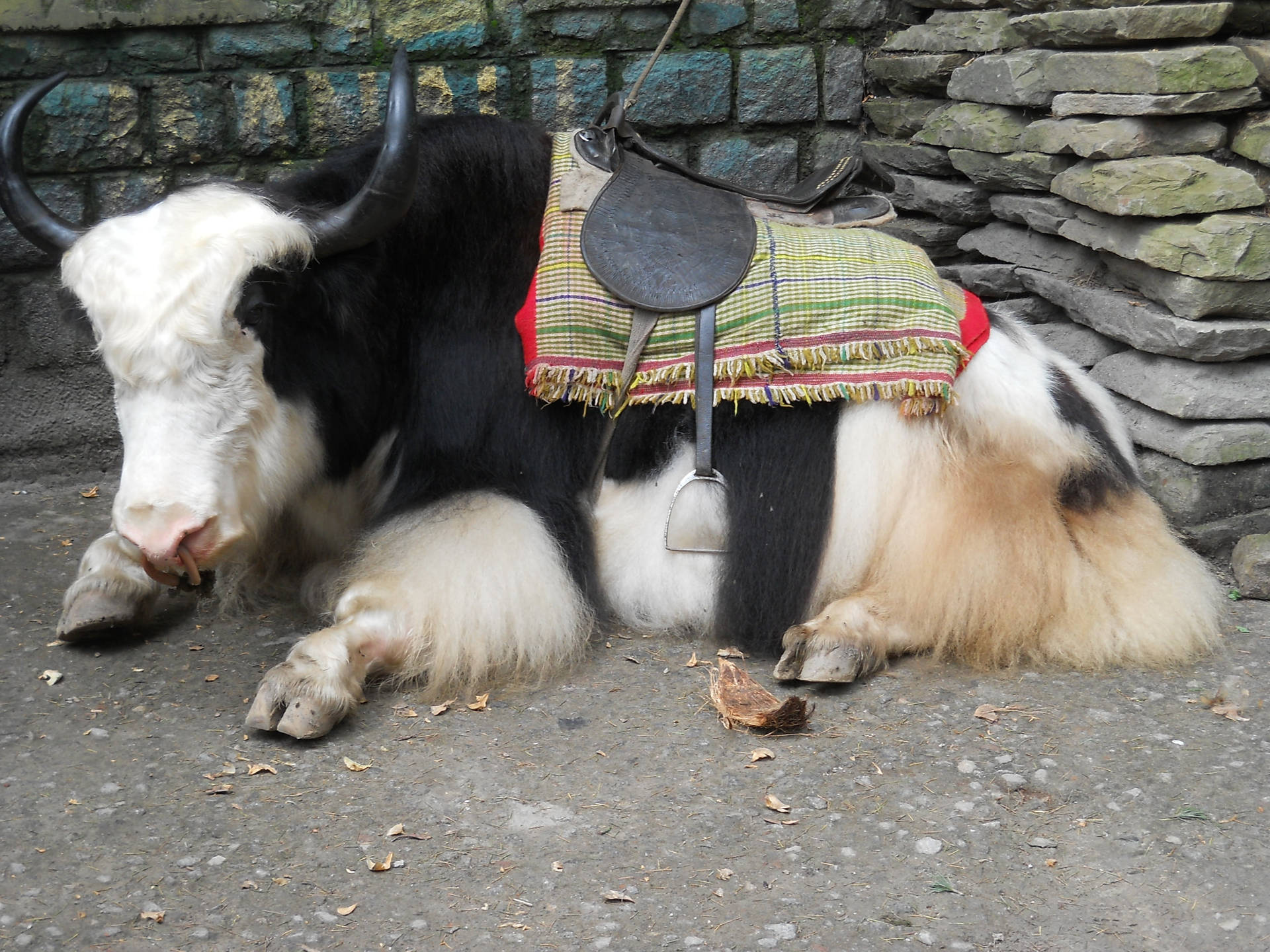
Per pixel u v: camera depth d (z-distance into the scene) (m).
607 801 2.76
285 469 3.03
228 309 2.84
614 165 3.30
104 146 4.07
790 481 3.20
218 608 3.44
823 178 3.51
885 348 3.14
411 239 3.21
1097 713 3.01
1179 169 3.41
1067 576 3.17
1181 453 3.53
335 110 4.18
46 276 4.10
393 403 3.27
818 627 3.13
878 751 2.90
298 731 2.88
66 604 3.25
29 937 2.46
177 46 4.07
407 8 4.15
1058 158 3.76
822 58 4.38
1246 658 3.22
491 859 2.62
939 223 4.27
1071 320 3.96
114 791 2.79
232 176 4.18
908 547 3.18
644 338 3.15
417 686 3.12
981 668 3.17
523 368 3.22
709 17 4.29
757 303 3.15
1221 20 3.43
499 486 3.20
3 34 3.97
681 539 3.24
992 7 4.09
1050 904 2.53
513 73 4.25
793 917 2.50
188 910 2.51
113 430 4.23
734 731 2.96
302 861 2.62
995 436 3.24
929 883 2.57
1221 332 3.42
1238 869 2.59
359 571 3.18
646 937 2.46
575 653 3.18
